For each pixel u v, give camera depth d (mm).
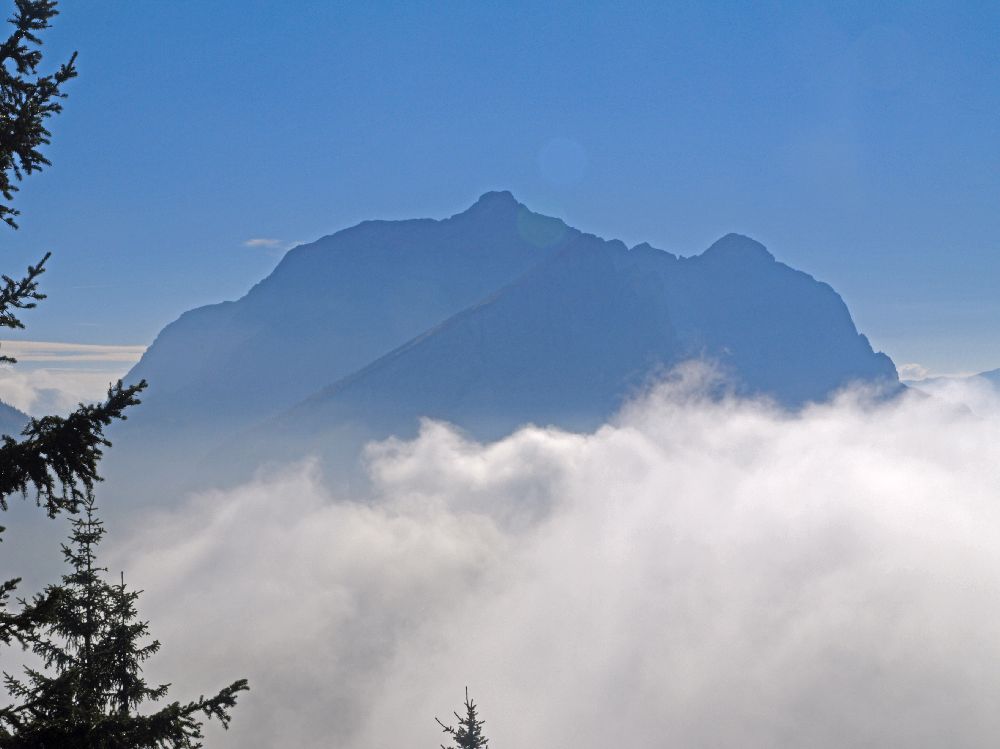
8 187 12211
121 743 11727
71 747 11273
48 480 11492
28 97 12086
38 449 11344
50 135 12383
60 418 11844
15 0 11922
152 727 12039
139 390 12102
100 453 11898
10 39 11844
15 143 11680
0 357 12328
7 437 11617
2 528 11055
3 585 11102
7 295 12336
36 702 11578
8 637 11070
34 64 12234
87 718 11594
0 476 11062
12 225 12328
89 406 11859
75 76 12445
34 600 12422
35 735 11172
